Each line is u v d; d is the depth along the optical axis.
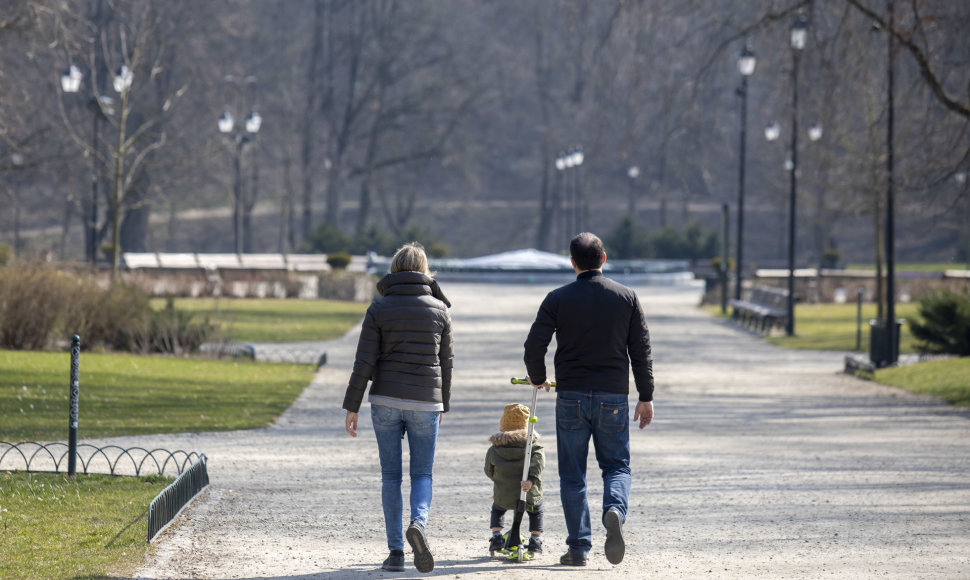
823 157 125.75
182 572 23.59
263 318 120.31
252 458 41.25
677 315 144.12
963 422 55.22
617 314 24.23
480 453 43.84
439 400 24.41
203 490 34.28
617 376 24.36
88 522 27.92
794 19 73.88
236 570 24.06
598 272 24.97
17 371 60.56
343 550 26.52
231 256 189.88
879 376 77.38
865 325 126.50
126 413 50.44
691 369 84.19
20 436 42.44
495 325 123.31
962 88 72.94
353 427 24.23
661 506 32.97
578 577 23.61
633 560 25.64
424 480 24.28
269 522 29.80
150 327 82.44
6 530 26.56
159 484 33.69
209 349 83.75
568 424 24.39
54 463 36.31
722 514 31.70
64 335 78.31
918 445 46.94
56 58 134.88
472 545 27.44
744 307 128.25
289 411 56.12
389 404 24.09
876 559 25.77
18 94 132.00
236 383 65.62
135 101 172.62
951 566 24.97
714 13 76.69
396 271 24.89
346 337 106.88
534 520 26.05
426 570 22.95
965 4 66.12
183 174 168.75
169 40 184.75
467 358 89.69
